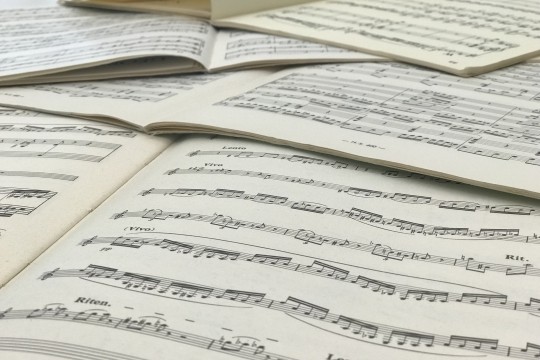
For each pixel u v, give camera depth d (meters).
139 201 0.37
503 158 0.39
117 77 0.53
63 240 0.35
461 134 0.41
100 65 0.53
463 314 0.29
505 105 0.46
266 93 0.48
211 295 0.30
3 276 0.33
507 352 0.28
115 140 0.44
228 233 0.34
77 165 0.41
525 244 0.33
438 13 0.65
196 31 0.60
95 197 0.39
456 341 0.28
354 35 0.58
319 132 0.42
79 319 0.29
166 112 0.46
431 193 0.37
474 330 0.29
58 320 0.29
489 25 0.61
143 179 0.40
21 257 0.34
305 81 0.50
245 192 0.37
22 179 0.40
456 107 0.45
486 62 0.52
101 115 0.46
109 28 0.61
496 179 0.36
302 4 0.69
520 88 0.49
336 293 0.30
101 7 0.67
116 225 0.35
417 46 0.56
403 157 0.39
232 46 0.58
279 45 0.57
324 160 0.40
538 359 0.27
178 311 0.29
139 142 0.44
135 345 0.28
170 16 0.65
